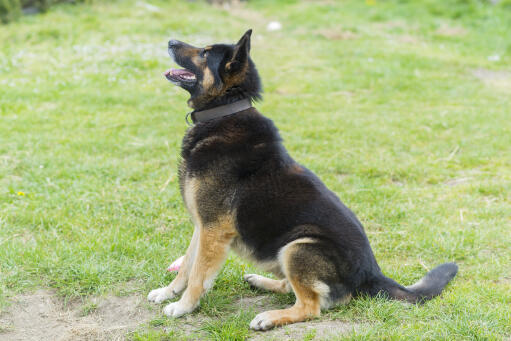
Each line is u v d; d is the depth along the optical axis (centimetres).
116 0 1585
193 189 354
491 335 313
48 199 530
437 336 315
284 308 370
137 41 1265
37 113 832
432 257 454
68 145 698
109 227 492
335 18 1683
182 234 485
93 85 1005
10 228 472
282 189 347
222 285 399
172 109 897
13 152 659
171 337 327
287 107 937
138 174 618
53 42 1227
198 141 363
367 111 938
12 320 349
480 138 787
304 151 720
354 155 711
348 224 348
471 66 1282
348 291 352
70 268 401
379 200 570
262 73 1153
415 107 970
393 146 756
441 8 1802
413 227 505
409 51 1359
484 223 514
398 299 354
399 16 1770
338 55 1323
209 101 371
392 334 313
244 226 350
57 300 374
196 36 1354
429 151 740
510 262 434
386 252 464
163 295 374
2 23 1329
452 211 547
